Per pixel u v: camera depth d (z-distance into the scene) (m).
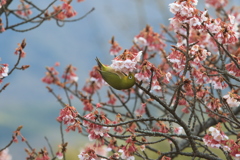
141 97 11.70
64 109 7.04
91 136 7.42
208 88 8.38
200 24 7.16
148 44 11.98
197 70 7.89
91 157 7.50
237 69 7.82
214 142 6.91
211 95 8.23
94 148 7.62
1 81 8.33
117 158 7.86
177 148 8.07
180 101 8.55
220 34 7.55
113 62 6.28
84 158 7.48
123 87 6.48
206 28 7.47
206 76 8.02
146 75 6.65
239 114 11.79
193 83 7.50
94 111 7.17
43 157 9.49
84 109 11.39
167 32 12.55
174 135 7.75
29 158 9.73
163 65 12.42
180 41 8.21
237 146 6.83
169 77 7.04
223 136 6.81
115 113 11.52
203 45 10.34
